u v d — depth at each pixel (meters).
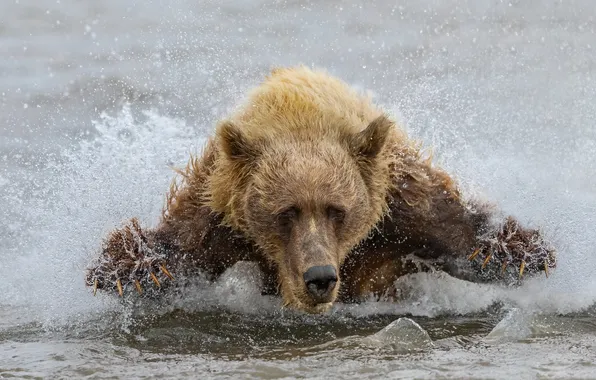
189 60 26.05
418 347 10.76
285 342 11.36
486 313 12.70
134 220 12.77
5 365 10.47
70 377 9.98
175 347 11.21
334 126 11.75
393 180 12.22
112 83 24.39
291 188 11.03
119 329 12.02
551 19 27.92
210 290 12.84
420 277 13.13
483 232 12.77
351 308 12.84
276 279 12.38
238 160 11.61
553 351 10.40
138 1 32.22
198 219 12.27
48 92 23.92
